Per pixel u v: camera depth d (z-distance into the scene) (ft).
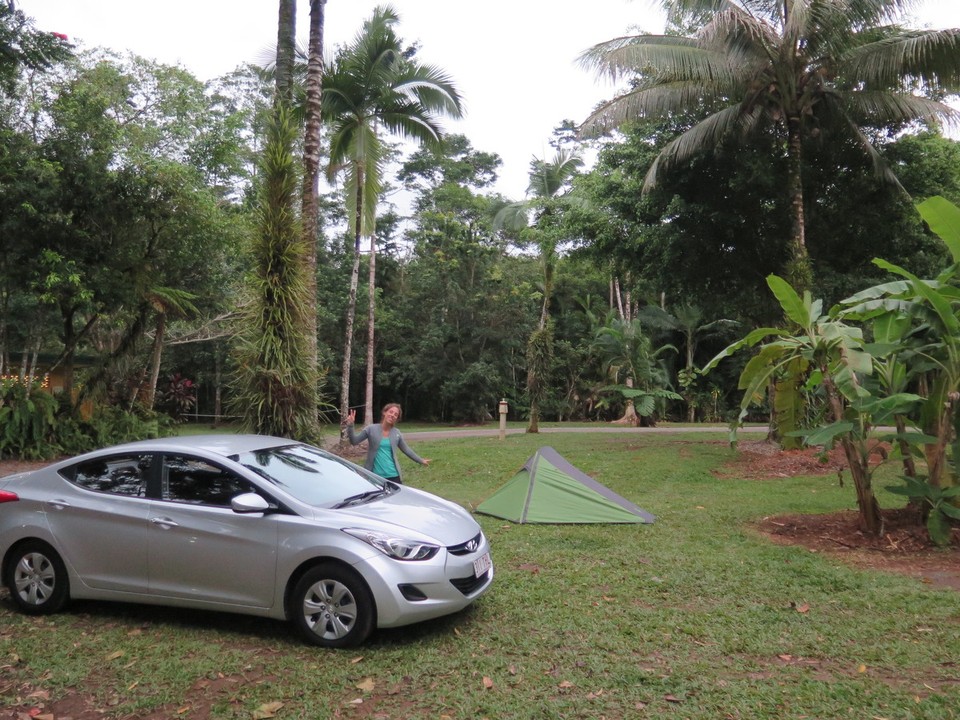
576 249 73.26
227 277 71.56
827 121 54.75
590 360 116.57
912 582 20.93
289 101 43.60
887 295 28.53
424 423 126.21
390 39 63.26
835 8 47.50
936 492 24.68
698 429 85.92
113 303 56.34
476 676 14.89
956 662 15.40
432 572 16.48
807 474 44.06
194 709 13.71
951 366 24.66
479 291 115.96
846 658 15.71
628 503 30.37
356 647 16.25
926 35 47.21
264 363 33.76
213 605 17.30
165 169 56.44
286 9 44.62
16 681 14.93
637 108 53.57
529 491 30.45
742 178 54.54
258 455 19.15
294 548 16.65
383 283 133.28
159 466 18.53
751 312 67.26
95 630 17.71
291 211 35.14
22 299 65.92
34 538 18.76
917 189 57.47
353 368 118.62
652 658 15.74
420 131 67.36
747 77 52.06
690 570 22.38
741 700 13.69
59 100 54.70
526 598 19.75
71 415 58.70
